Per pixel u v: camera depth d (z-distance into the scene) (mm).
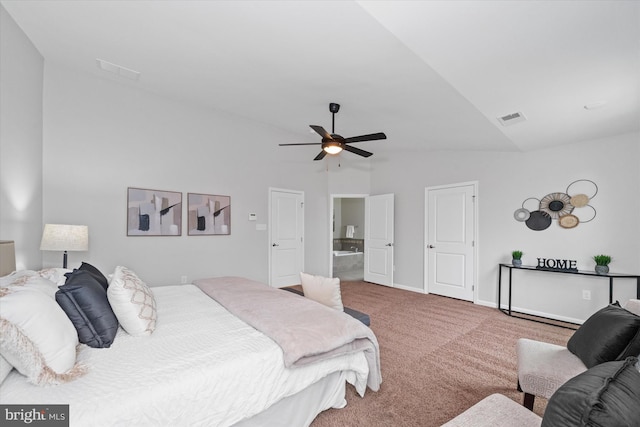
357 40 2166
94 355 1428
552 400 875
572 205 3752
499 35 1744
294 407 1640
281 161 5371
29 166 2832
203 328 1786
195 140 4277
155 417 1146
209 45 2582
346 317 1993
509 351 2814
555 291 3846
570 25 1605
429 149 5066
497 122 3066
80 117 3369
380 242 5992
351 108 3561
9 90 2449
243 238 4816
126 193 3682
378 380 2002
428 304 4484
